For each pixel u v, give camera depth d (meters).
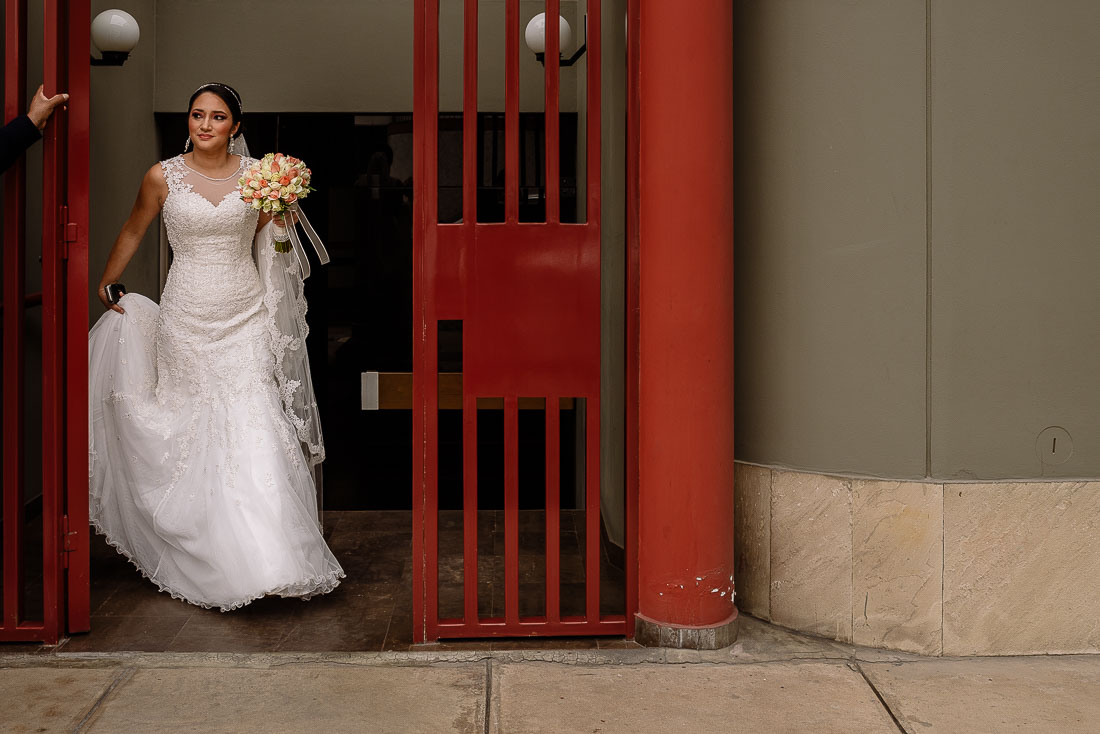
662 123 3.20
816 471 3.39
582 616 3.48
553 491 3.38
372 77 5.24
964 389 3.24
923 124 3.18
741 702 2.96
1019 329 3.22
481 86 5.30
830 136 3.29
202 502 3.71
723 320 3.26
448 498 5.30
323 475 5.30
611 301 4.42
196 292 3.89
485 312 3.35
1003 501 3.24
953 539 3.25
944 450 3.25
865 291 3.29
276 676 3.11
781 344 3.43
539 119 5.32
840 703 2.96
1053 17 3.16
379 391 5.30
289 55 5.22
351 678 3.10
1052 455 3.26
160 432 3.85
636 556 3.40
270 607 3.70
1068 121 3.18
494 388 3.37
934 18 3.15
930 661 3.25
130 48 4.61
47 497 3.32
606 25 4.52
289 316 4.02
